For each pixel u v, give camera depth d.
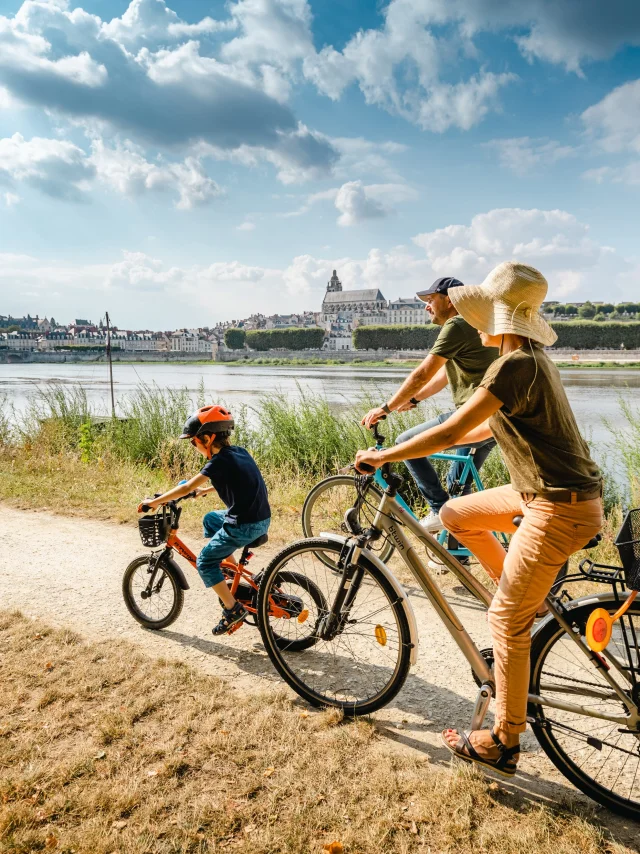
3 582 4.75
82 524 6.44
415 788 2.39
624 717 2.25
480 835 2.15
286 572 3.15
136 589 4.04
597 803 2.34
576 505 2.12
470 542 2.75
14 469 9.06
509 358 2.10
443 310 4.41
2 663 3.38
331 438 8.95
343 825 2.21
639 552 2.06
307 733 2.75
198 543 5.68
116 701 3.00
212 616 4.09
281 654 3.08
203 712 2.91
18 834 2.15
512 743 2.36
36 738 2.71
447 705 3.03
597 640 2.11
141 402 11.35
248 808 2.29
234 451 3.50
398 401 4.38
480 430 3.07
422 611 4.15
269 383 39.34
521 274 2.16
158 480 8.58
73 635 3.74
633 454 6.91
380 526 2.79
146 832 2.17
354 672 3.28
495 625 2.31
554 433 2.11
